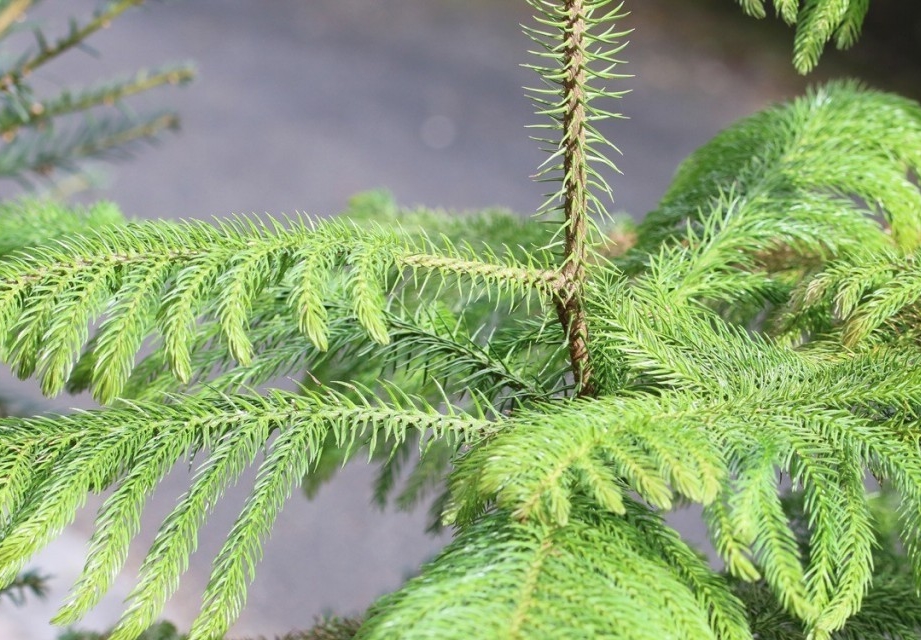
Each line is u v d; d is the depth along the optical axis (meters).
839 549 0.76
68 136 1.28
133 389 0.89
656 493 0.73
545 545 0.74
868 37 4.34
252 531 0.78
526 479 0.73
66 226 0.94
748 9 0.86
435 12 4.74
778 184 0.94
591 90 0.79
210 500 0.79
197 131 3.74
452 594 0.72
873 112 0.98
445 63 4.36
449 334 0.85
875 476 0.79
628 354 0.81
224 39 4.36
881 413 0.80
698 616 0.73
